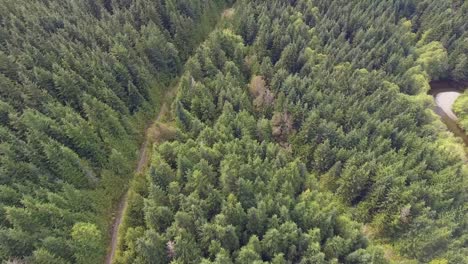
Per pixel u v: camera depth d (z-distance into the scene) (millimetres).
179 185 77688
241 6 135250
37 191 69500
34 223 65375
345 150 94875
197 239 70375
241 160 83562
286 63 118812
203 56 110938
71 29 107000
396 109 108812
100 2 120250
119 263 71812
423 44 140625
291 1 144000
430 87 138875
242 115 95625
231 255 70125
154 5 121750
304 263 69500
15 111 82438
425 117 110812
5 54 95438
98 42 107812
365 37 132375
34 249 63719
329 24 134875
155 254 66125
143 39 109812
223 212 71500
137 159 94438
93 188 81875
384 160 94688
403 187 88125
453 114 130625
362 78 115000
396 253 85688
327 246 72938
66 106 87188
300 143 101625
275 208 75188
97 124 87125
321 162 96938
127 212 77625
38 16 108938
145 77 104438
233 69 109750
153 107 106625
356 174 89500
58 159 76500
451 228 84250
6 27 103188
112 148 87625
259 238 74062
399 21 144500
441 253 82938
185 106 99875
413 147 99062
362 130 98938
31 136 76750
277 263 67500
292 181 83688
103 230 78625
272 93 109438
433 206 88625
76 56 99000
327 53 124500
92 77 96250
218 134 88062
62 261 64312
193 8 131250
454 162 98125
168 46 113812
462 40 138750
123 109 96000
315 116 98500
